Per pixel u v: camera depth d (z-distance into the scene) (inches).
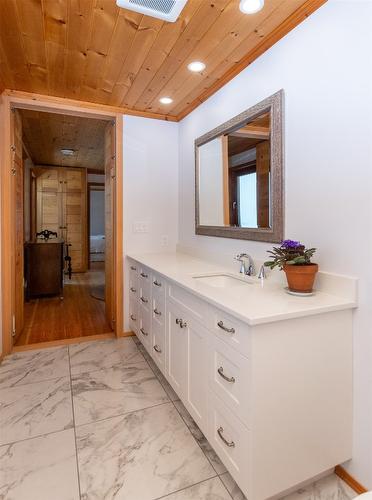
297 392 48.4
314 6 58.0
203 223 103.6
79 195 269.1
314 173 59.7
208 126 100.1
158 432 66.5
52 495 51.3
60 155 223.5
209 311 56.9
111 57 78.6
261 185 74.4
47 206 260.2
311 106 59.9
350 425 53.7
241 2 58.6
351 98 52.1
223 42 71.6
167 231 125.0
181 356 70.2
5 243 102.0
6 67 83.9
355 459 53.6
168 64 81.8
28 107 104.7
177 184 125.8
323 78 57.1
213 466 57.5
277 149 67.9
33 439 64.0
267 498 47.3
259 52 73.5
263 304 50.5
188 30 67.4
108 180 131.2
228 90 88.1
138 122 117.6
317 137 58.8
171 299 76.2
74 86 95.8
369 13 48.9
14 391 81.8
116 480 54.3
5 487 52.7
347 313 52.3
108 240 133.0
